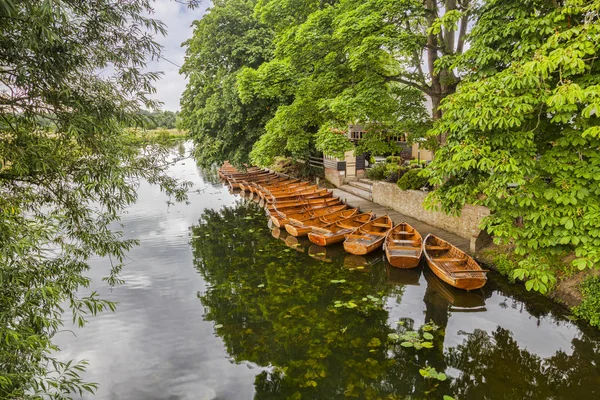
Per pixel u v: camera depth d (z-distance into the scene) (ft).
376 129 40.73
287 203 50.19
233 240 41.22
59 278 13.37
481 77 18.72
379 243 33.68
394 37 28.32
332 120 39.24
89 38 10.87
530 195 14.65
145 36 11.74
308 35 32.45
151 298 26.55
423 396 15.67
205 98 66.44
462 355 18.60
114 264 33.58
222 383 17.11
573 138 14.26
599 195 13.99
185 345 20.36
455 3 32.50
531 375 16.93
